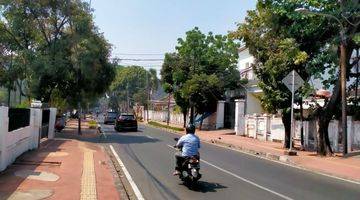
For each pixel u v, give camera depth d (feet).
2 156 43.09
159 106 293.43
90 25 110.11
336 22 72.08
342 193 41.24
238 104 126.82
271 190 41.11
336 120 79.20
